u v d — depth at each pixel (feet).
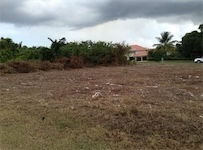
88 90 26.05
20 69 53.26
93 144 13.87
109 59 77.25
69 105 19.93
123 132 14.71
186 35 175.52
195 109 17.54
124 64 79.00
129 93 23.45
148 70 51.78
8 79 39.45
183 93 23.11
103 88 26.76
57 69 61.31
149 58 180.34
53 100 22.11
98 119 16.63
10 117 18.48
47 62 62.28
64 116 17.63
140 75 41.11
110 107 18.24
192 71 46.03
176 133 14.12
